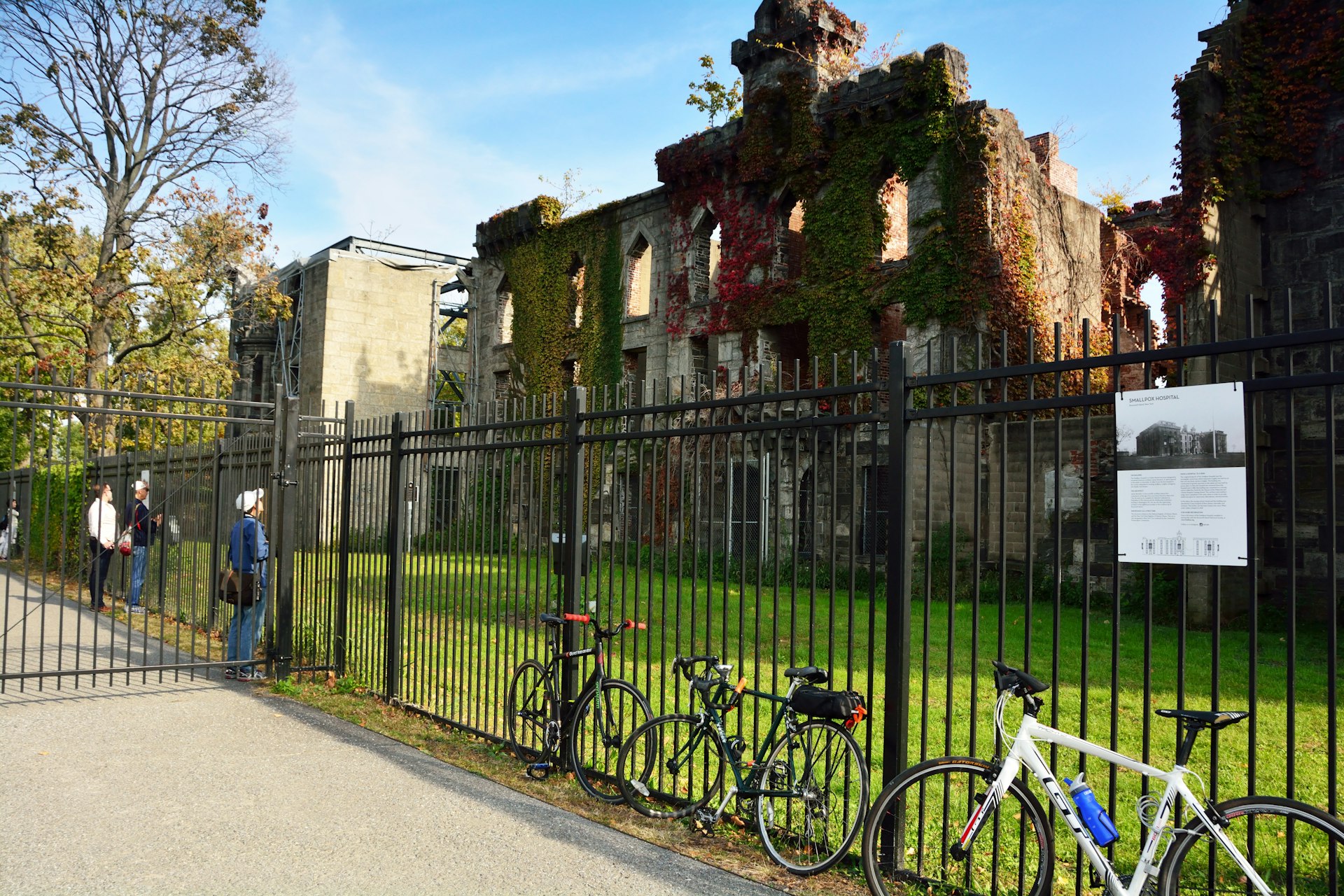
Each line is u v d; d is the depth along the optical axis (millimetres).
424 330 37875
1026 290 20094
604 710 6113
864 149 22656
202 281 27000
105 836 4941
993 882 4051
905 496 4602
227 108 28609
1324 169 16828
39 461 19344
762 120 24625
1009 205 20375
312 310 36812
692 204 26766
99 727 7301
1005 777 4051
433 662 7867
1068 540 16609
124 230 27828
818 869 4555
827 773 4762
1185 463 3760
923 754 4465
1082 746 3893
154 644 11352
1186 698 8867
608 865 4711
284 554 9266
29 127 25594
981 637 11922
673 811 5449
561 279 30828
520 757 6637
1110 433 16328
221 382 27219
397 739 7148
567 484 6492
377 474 8820
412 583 8203
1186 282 16234
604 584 11680
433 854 4797
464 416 7660
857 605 13930
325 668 9461
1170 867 3533
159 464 14016
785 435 18422
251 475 10680
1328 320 3434
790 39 24500
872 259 22344
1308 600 15156
